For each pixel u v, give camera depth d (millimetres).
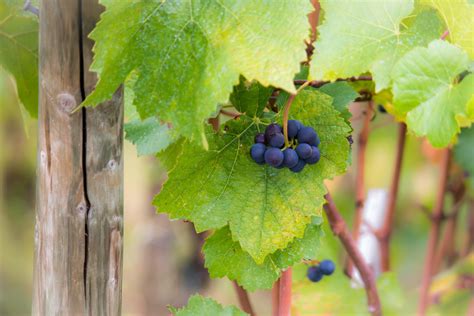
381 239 1649
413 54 1041
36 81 1227
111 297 1074
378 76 1056
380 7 1057
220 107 1115
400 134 1587
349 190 2355
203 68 1003
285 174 1087
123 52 1014
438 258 2006
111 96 1018
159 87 1012
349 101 1140
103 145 1049
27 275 3668
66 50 1027
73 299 1062
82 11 1023
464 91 1046
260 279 1128
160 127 1202
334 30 1049
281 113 1089
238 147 1086
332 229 1325
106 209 1060
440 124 1047
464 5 1066
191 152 1069
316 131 1088
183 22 1014
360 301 1475
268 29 998
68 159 1045
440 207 1762
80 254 1058
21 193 3672
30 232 3727
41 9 1031
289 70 989
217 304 1160
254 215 1087
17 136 3352
